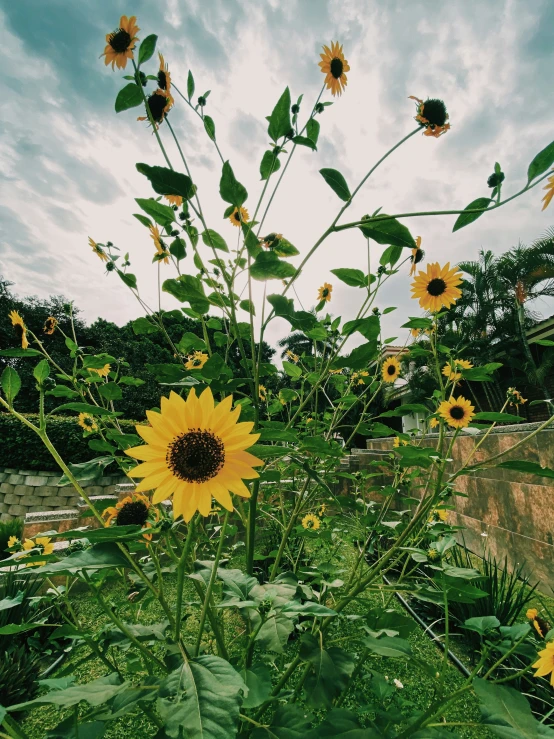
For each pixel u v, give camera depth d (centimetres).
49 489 770
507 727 83
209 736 61
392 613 123
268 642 94
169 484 86
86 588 314
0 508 762
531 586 372
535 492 383
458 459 505
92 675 226
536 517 381
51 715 209
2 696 204
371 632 115
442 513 202
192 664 74
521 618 270
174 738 62
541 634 146
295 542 311
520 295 1321
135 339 1514
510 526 416
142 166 104
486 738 177
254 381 116
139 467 86
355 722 93
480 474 465
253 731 86
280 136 126
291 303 114
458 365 178
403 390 1040
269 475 124
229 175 114
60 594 116
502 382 1322
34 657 231
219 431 88
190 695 67
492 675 226
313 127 141
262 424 124
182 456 86
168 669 88
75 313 1468
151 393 1179
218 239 139
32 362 970
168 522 90
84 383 163
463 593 117
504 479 426
